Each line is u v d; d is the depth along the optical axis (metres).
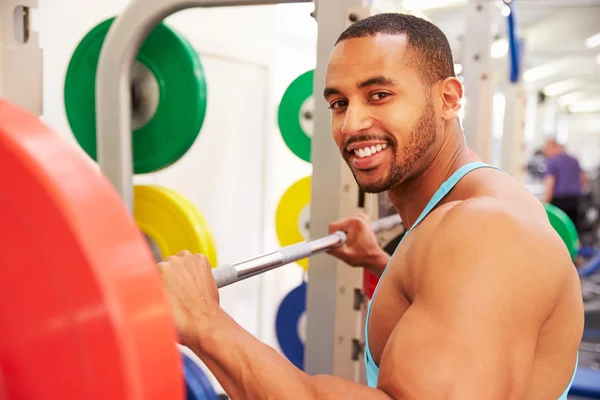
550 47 7.74
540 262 0.62
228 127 2.76
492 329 0.57
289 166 3.45
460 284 0.59
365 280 1.53
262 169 3.04
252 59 2.86
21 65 1.25
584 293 4.81
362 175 0.83
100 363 0.32
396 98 0.79
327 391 0.60
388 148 0.81
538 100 10.80
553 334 0.68
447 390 0.55
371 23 0.81
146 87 1.54
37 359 0.35
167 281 0.69
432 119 0.82
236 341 0.65
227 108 2.74
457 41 2.70
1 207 0.34
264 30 2.93
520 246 0.62
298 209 2.58
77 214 0.31
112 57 1.39
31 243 0.33
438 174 0.86
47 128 0.35
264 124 3.02
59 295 0.33
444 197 0.81
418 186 0.88
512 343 0.58
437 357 0.56
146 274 0.34
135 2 1.35
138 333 0.32
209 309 0.70
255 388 0.62
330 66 0.83
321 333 1.54
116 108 1.41
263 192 3.05
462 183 0.79
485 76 2.42
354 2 1.30
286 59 3.39
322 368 1.55
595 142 13.77
